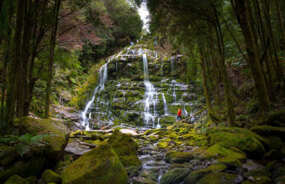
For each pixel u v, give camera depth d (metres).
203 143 4.77
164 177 2.73
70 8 6.29
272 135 3.68
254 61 4.23
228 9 6.39
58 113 10.97
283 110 4.09
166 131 7.56
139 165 3.40
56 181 2.42
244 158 3.05
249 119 4.97
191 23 5.37
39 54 6.59
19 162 2.35
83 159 2.73
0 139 2.33
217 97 7.61
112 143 4.16
